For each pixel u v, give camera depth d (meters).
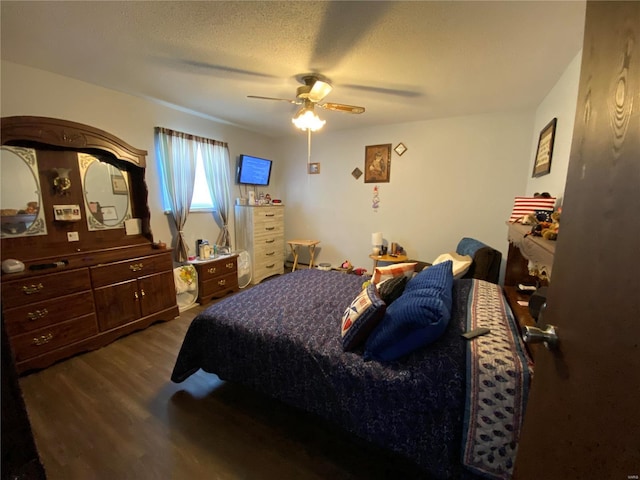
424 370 1.22
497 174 3.36
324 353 1.43
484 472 1.11
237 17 1.55
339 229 4.54
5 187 2.10
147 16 1.54
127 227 2.86
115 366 2.15
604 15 0.61
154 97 2.87
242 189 4.37
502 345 1.26
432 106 3.04
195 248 3.69
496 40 1.72
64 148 2.38
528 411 0.84
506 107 3.06
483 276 2.35
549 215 1.61
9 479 0.48
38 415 1.66
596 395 0.54
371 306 1.41
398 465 1.39
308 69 2.16
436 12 1.47
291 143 4.74
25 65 2.16
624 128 0.52
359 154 4.18
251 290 2.31
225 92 2.71
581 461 0.57
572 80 1.93
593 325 0.57
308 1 1.41
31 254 2.23
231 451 1.44
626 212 0.50
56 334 2.14
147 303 2.74
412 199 3.89
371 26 1.61
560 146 2.12
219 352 1.76
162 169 3.16
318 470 1.35
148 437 1.52
